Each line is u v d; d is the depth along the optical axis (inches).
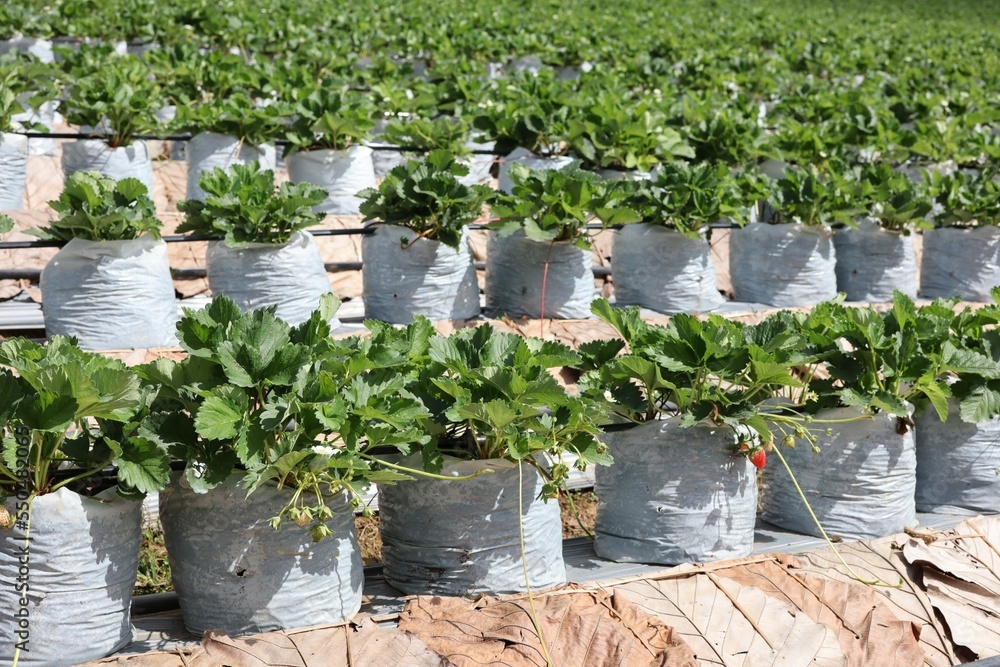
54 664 128.9
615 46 582.6
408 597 148.5
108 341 217.8
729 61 567.2
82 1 535.8
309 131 311.9
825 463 185.9
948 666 152.6
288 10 605.0
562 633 139.2
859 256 303.1
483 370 145.1
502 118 324.8
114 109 306.2
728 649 144.5
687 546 169.6
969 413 187.6
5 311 247.4
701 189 269.0
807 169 322.0
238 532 136.9
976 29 1051.9
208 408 126.7
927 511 202.7
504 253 254.4
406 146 326.6
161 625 146.2
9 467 124.9
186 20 522.3
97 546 131.1
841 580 162.6
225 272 226.7
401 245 239.1
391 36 543.5
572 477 225.9
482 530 151.1
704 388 166.6
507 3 788.0
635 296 271.6
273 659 130.2
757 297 286.5
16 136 301.6
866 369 182.7
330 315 153.6
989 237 311.0
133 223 219.3
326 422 130.2
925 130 397.7
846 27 901.2
